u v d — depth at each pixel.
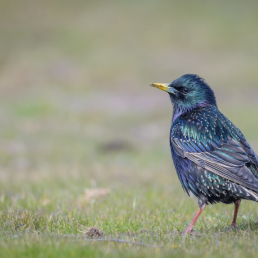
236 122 21.05
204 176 5.95
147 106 27.58
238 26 44.94
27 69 37.72
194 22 46.47
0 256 4.40
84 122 23.81
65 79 35.75
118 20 48.56
